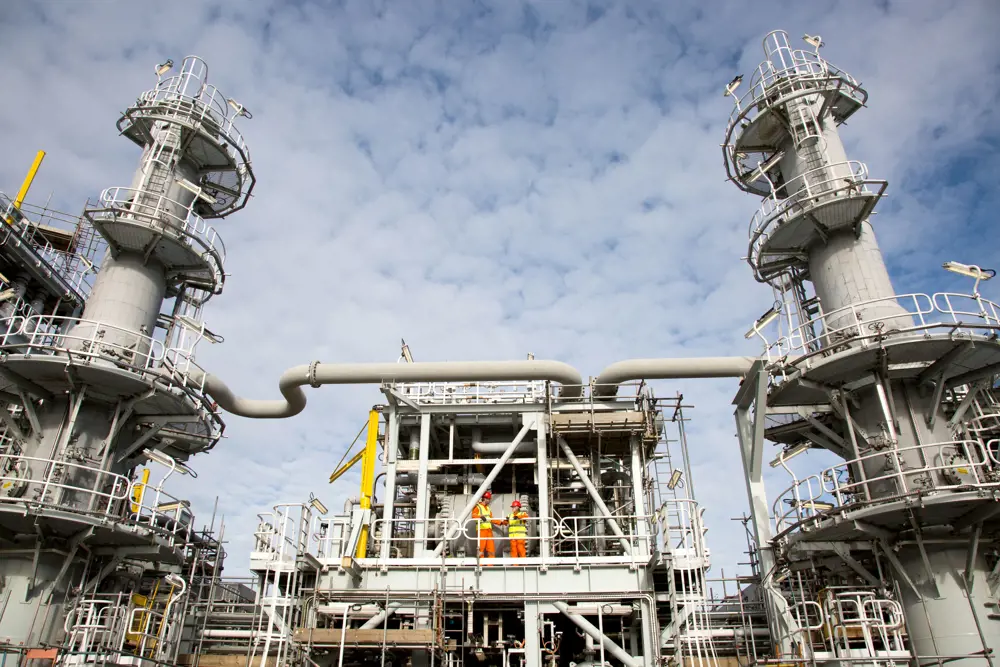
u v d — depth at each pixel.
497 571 21.08
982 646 16.30
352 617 21.11
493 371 25.98
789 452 23.80
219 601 26.28
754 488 21.59
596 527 25.61
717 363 26.05
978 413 20.30
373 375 26.31
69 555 18.56
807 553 19.70
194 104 24.38
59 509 17.84
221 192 26.42
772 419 26.53
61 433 19.97
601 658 19.78
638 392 26.75
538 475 24.92
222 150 24.52
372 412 26.62
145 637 18.39
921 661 16.73
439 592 20.23
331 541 21.84
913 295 18.31
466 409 26.41
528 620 20.36
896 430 18.89
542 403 26.48
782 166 23.41
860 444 19.75
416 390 27.50
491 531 23.02
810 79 22.42
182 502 21.75
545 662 20.98
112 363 19.89
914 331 18.88
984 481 17.25
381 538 23.59
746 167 25.80
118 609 18.55
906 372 18.97
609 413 25.55
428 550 24.84
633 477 25.11
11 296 24.70
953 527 17.16
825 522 18.28
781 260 23.42
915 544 17.66
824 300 21.09
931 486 17.77
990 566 17.80
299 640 18.31
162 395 20.77
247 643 22.95
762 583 21.00
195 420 22.00
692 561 20.81
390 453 25.91
